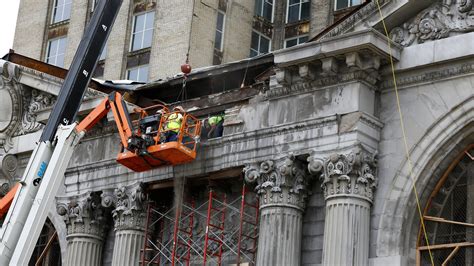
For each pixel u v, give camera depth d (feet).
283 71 126.72
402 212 119.24
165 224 139.13
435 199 119.55
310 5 202.59
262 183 127.03
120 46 203.72
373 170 121.60
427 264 118.32
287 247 123.44
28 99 160.76
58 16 221.05
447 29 120.16
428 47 120.57
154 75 195.83
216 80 144.05
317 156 123.54
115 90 150.82
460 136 118.11
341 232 118.93
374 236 119.96
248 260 129.29
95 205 143.84
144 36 201.87
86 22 215.10
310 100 126.31
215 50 196.03
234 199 133.59
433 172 119.14
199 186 136.77
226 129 133.90
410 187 119.55
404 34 123.24
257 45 203.51
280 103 129.08
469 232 116.78
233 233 131.23
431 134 119.55
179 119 130.93
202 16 195.83
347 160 120.67
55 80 156.04
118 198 140.36
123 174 141.38
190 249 134.72
